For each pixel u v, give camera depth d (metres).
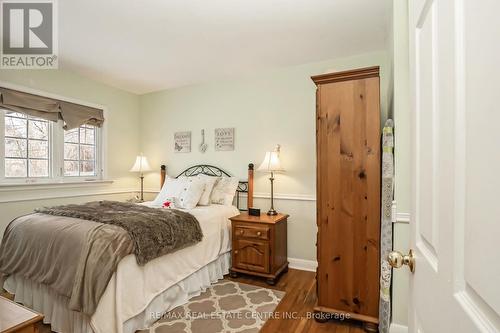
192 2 1.97
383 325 1.75
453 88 0.54
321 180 2.06
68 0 1.94
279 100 3.29
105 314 1.65
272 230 2.66
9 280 2.19
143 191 4.23
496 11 0.39
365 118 1.94
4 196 2.75
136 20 2.21
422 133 0.75
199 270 2.51
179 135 3.95
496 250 0.39
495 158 0.40
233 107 3.57
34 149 3.07
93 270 1.65
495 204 0.40
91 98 3.59
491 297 0.40
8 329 0.89
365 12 2.11
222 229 2.88
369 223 1.93
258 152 3.41
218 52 2.82
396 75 1.76
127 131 4.10
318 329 1.94
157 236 2.00
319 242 2.08
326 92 2.04
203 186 3.19
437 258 0.62
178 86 3.92
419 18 0.78
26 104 2.91
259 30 2.38
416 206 0.80
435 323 0.62
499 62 0.39
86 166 3.61
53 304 1.88
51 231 1.91
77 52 2.81
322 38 2.53
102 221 1.92
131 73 3.41
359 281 1.97
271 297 2.39
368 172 1.93
